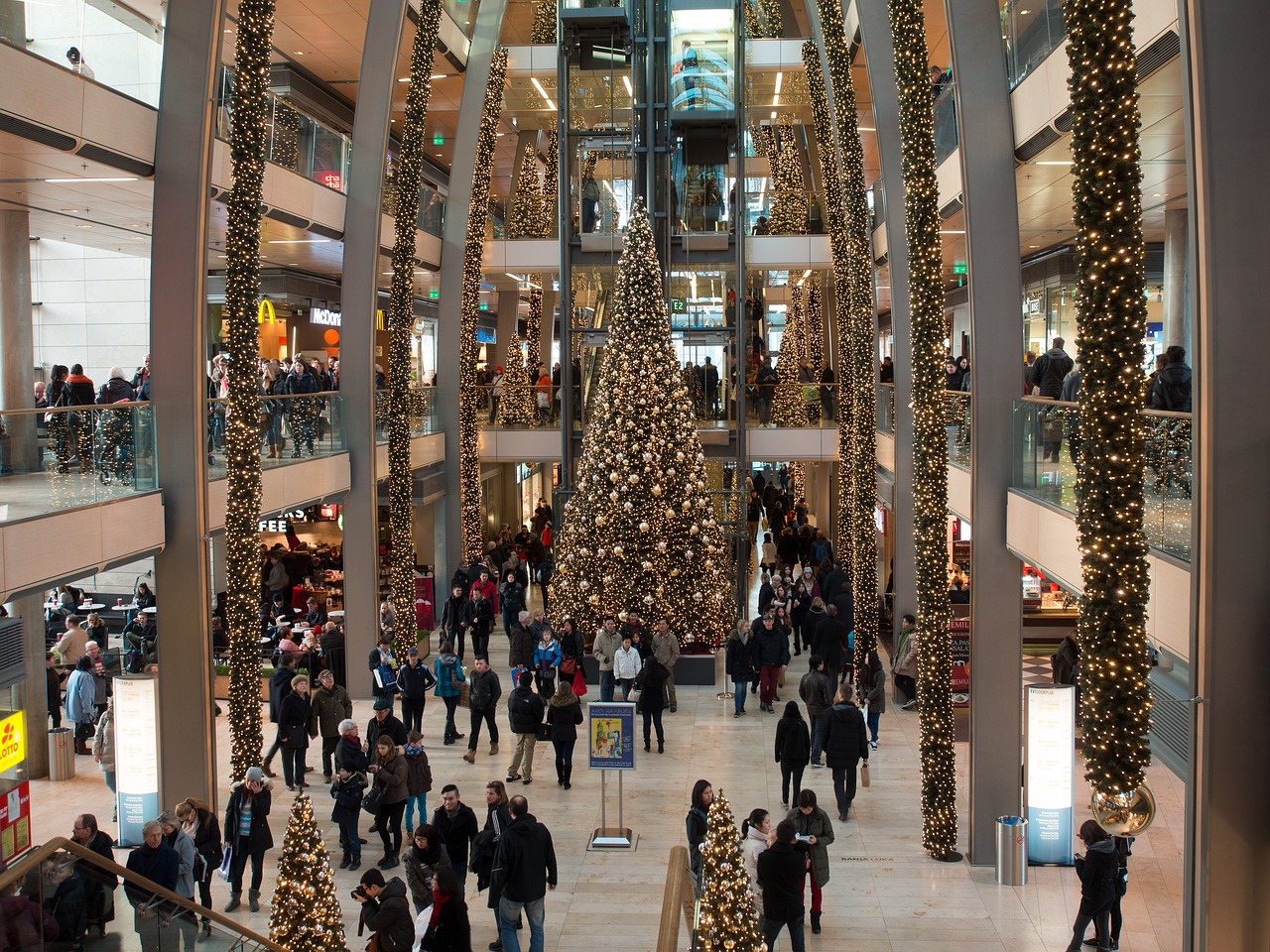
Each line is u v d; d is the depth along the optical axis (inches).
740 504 1040.2
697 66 1029.8
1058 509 426.6
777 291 1457.9
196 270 516.7
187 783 526.6
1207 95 280.8
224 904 452.8
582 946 417.4
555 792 578.6
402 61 1015.6
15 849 418.6
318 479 726.5
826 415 1047.0
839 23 781.9
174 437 519.2
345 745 486.3
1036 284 905.5
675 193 1050.1
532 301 1334.9
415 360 1320.1
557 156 1104.8
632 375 806.5
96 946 221.3
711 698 767.1
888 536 987.9
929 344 512.1
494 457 1086.4
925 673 503.5
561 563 824.3
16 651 445.4
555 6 1118.4
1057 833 470.0
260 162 532.7
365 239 787.4
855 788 557.3
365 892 365.4
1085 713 319.9
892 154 773.9
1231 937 293.6
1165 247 717.3
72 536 441.7
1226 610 290.4
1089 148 309.9
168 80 510.6
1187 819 305.4
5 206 636.1
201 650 524.1
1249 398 285.4
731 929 314.8
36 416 426.6
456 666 659.4
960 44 500.7
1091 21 304.7
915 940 418.9
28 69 435.5
